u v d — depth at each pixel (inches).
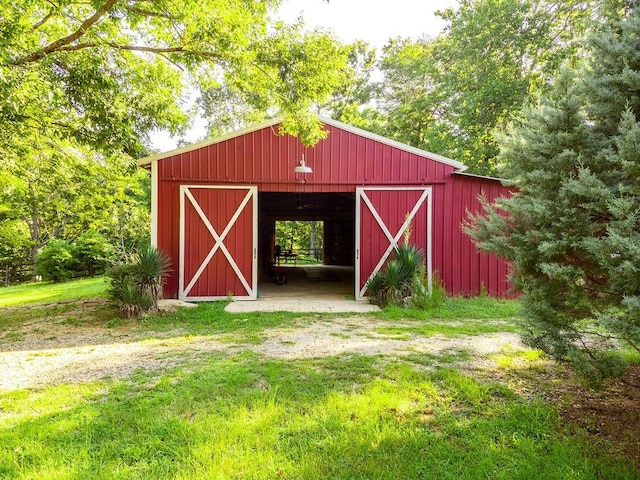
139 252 278.7
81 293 405.1
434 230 316.5
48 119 234.1
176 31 245.9
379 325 224.1
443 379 133.9
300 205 575.5
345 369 143.8
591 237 92.6
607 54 99.7
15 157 286.8
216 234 305.4
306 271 564.7
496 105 565.0
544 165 106.0
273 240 655.1
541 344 106.9
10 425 103.2
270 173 309.1
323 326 221.1
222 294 307.0
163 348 177.5
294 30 258.8
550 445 92.9
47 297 393.7
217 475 80.7
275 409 109.5
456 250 316.2
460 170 321.7
